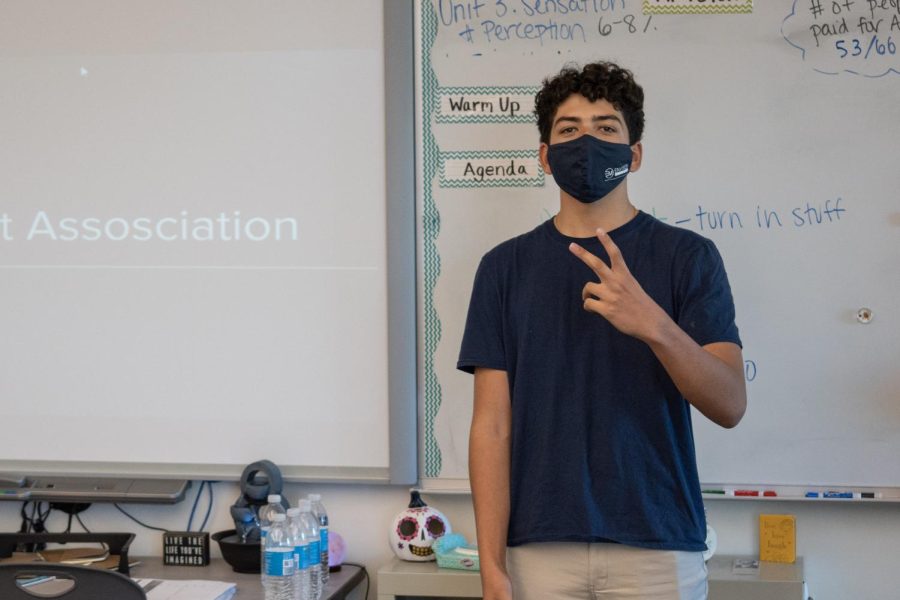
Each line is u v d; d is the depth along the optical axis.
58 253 2.80
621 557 1.79
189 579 2.47
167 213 2.77
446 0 2.67
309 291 2.72
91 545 2.79
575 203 1.97
